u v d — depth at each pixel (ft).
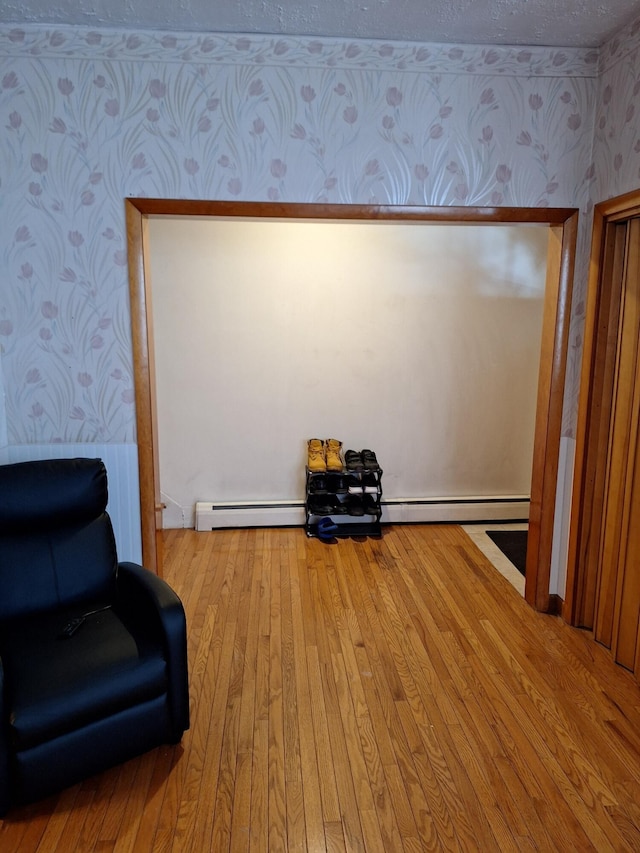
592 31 7.97
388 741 6.77
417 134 8.48
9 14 7.52
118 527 8.98
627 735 6.91
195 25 7.84
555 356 9.16
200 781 6.17
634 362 7.95
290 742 6.75
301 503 13.47
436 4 7.25
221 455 13.34
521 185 8.73
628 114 7.77
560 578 9.68
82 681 5.74
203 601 10.07
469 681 7.90
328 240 12.70
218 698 7.51
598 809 5.87
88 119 8.05
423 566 11.55
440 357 13.38
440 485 13.99
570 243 8.87
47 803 5.88
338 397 13.34
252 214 8.48
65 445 8.73
